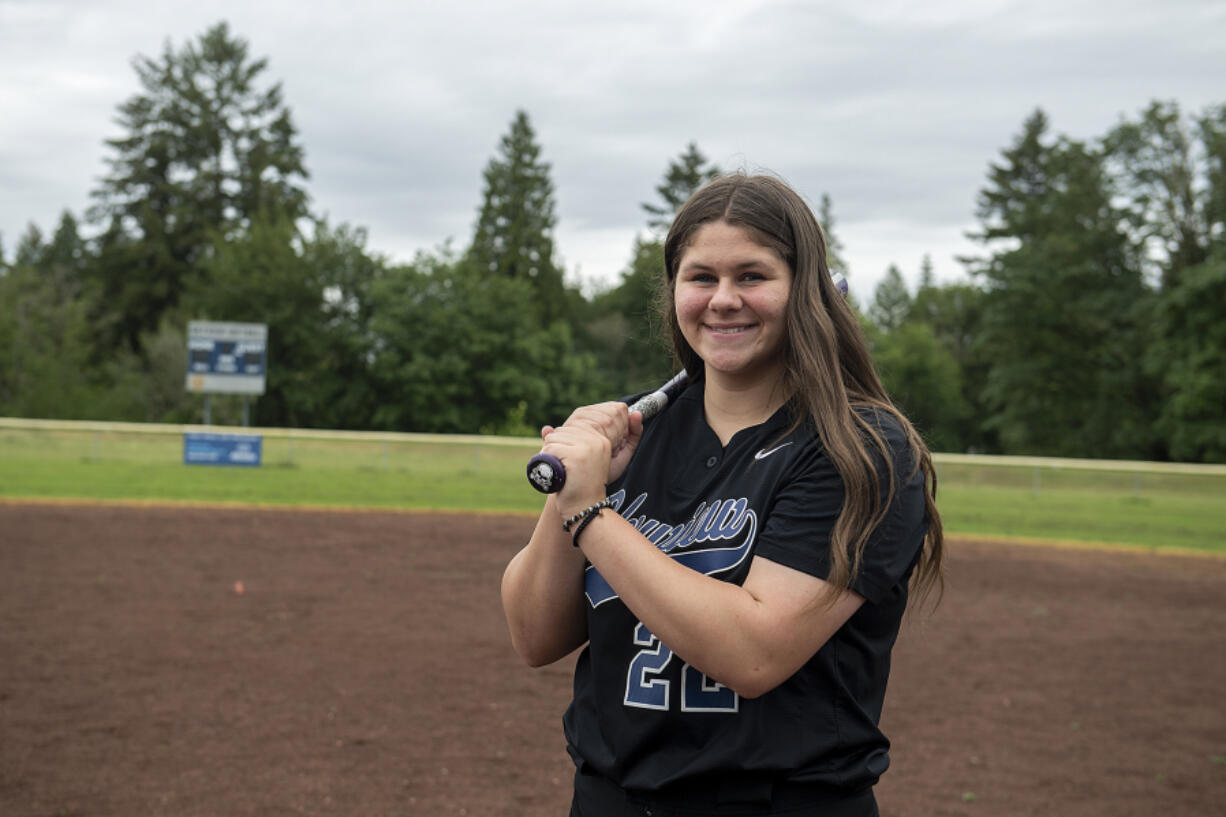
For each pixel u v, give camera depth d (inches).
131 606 359.6
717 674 59.4
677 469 69.9
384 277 1973.4
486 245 2306.8
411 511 718.5
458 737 225.0
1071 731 243.6
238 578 421.7
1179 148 1745.8
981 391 2364.7
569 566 69.9
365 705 247.6
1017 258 1863.9
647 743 63.6
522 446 1070.4
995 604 428.1
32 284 1941.4
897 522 62.1
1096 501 923.4
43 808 178.5
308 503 744.3
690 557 65.1
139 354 2158.0
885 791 199.5
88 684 259.4
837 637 63.1
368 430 1929.1
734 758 61.1
